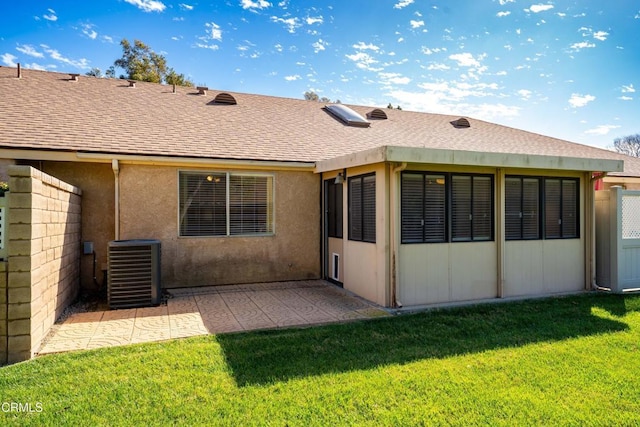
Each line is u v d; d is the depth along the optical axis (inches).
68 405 129.7
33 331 173.9
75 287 286.5
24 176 169.3
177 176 324.8
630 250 321.1
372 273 280.5
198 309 259.4
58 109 350.6
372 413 126.5
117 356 171.6
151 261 267.6
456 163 256.5
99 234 316.5
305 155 365.1
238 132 388.5
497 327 218.8
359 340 195.6
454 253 280.7
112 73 1042.1
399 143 433.4
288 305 270.2
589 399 137.2
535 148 502.6
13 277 167.3
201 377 151.0
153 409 127.6
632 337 201.8
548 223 311.1
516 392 141.8
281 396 136.6
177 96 457.7
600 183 462.9
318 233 373.7
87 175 312.8
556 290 312.3
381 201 266.1
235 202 345.1
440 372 157.9
